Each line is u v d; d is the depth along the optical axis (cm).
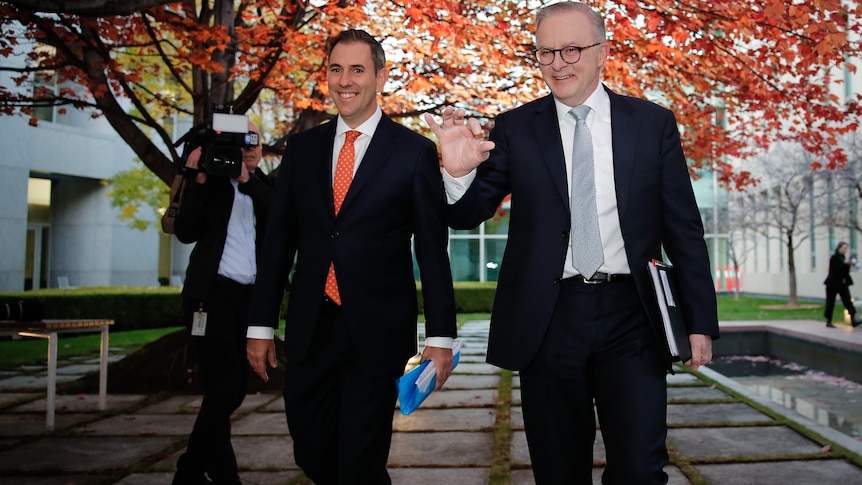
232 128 328
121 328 1308
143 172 1486
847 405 648
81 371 757
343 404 229
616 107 219
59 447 420
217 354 311
